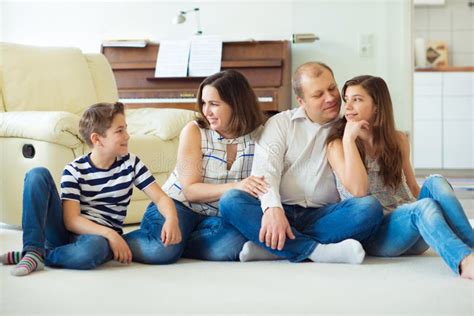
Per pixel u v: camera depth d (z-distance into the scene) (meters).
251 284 1.89
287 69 4.98
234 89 2.31
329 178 2.34
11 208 3.29
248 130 2.34
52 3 5.33
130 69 5.00
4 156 3.28
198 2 5.30
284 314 1.59
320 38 5.22
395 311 1.60
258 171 2.24
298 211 2.34
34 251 2.14
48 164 3.11
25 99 3.79
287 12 5.25
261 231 2.12
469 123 6.93
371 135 2.30
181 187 2.40
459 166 6.96
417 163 7.01
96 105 2.30
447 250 1.96
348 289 1.82
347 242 2.15
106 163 2.30
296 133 2.33
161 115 3.65
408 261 2.21
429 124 6.96
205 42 5.00
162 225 2.28
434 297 1.72
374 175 2.33
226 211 2.20
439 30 7.35
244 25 5.29
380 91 2.27
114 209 2.33
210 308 1.64
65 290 1.85
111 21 5.34
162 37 5.33
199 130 2.39
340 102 2.31
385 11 5.14
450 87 6.91
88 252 2.14
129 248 2.25
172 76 4.92
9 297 1.78
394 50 5.14
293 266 2.15
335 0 5.19
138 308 1.65
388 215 2.24
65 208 2.26
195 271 2.10
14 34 5.36
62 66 3.99
